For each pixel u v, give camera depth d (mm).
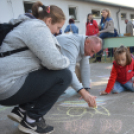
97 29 6680
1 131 1551
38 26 1177
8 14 6664
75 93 2562
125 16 14070
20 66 1172
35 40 1145
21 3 7180
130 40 5168
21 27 1169
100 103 2082
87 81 2389
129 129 1446
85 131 1468
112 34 5387
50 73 1307
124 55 2230
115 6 12430
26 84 1221
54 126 1584
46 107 1381
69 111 1908
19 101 1271
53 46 1222
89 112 1850
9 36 1154
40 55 1182
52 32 1426
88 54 1991
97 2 10578
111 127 1501
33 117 1357
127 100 2121
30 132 1390
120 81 2479
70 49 1900
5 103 1268
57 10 1357
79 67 2451
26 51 1184
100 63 5598
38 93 1285
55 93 1354
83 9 10141
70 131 1480
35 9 1374
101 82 3131
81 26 10156
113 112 1804
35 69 1265
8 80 1140
